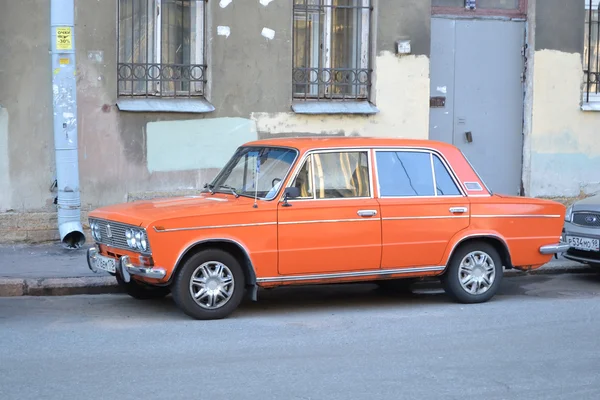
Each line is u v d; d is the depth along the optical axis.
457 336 8.34
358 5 14.40
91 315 9.09
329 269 9.10
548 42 15.39
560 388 6.70
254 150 9.79
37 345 7.77
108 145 12.73
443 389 6.61
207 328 8.53
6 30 12.10
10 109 12.20
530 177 15.47
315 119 13.96
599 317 9.30
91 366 7.10
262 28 13.52
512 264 9.95
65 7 11.80
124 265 8.68
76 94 12.48
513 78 15.52
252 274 8.82
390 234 9.30
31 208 12.41
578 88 15.61
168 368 7.07
